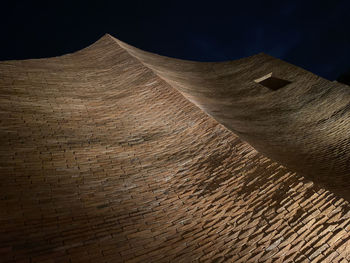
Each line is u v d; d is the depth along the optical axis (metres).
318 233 2.78
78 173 3.77
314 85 8.00
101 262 2.76
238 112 7.16
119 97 5.93
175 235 3.18
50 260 2.63
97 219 3.20
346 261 2.50
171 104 5.44
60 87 5.96
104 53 8.16
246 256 2.86
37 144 4.05
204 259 2.92
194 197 3.62
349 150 5.24
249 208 3.28
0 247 2.57
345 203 2.86
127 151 4.41
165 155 4.37
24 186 3.29
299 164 4.43
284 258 2.74
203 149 4.30
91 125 4.88
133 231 3.17
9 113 4.53
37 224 2.91
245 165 3.80
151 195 3.70
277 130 6.52
